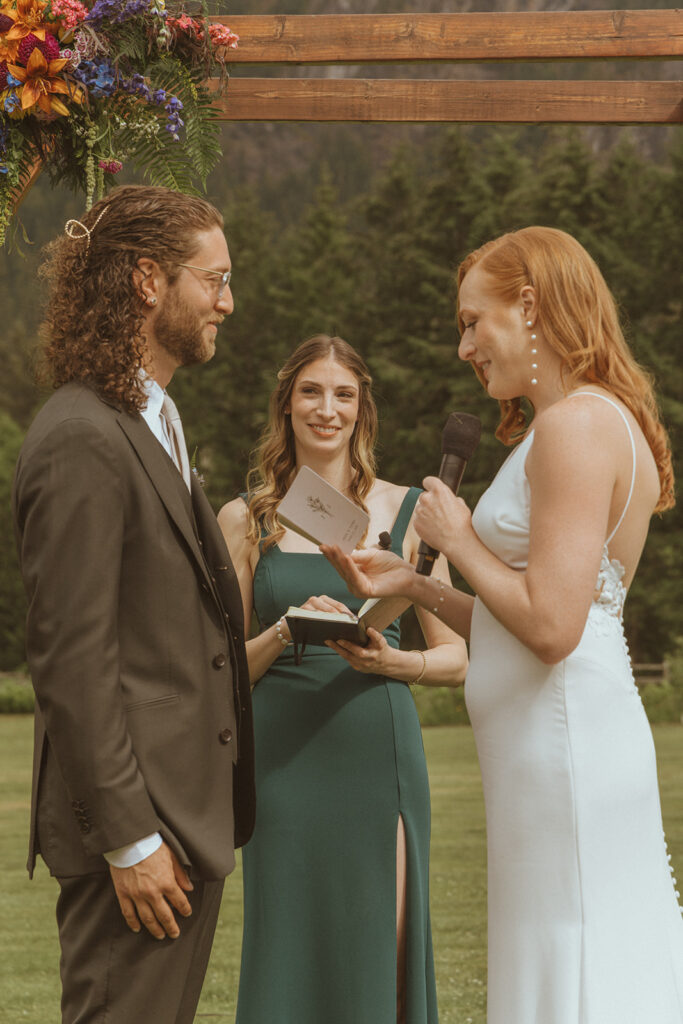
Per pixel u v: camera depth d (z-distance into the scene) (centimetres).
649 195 3650
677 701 2073
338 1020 317
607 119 459
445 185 3812
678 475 3219
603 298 241
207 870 237
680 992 231
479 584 232
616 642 238
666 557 3253
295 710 331
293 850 324
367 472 361
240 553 354
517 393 247
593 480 222
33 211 5419
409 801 332
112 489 230
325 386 352
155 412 254
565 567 220
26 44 328
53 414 235
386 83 459
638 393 238
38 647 225
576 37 418
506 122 461
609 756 231
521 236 245
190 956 242
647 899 232
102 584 225
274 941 320
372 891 322
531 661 235
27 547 228
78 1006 236
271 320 3991
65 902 242
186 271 250
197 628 244
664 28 415
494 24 419
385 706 332
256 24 424
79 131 340
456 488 274
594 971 224
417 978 324
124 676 234
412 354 3659
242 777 265
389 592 277
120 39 340
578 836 228
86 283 249
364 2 7575
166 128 349
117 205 253
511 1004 230
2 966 538
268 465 361
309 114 456
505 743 237
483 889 692
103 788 221
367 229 4259
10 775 1362
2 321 6091
